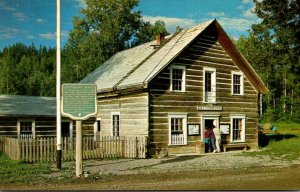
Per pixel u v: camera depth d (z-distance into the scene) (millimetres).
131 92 27312
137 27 52750
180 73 27781
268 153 27172
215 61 29766
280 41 37844
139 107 26453
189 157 24656
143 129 25922
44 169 17875
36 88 80750
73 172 17219
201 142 27578
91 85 15523
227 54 30609
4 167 18531
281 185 14398
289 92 71312
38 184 14281
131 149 24281
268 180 15570
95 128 31719
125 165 20203
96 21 50969
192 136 27938
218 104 29703
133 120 27016
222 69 30188
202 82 28812
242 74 31500
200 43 28938
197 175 16750
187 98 27828
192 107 28062
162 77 26641
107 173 17109
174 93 27156
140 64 29359
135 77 27391
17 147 21203
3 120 28391
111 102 29734
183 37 29391
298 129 54531
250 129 31766
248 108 31750
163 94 26609
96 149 23359
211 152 28391
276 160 22906
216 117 29453
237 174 17141
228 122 30266
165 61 26719
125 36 51906
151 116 25906
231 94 30641
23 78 87562
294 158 23922
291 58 37844
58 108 18422
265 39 38875
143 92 26125
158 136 26109
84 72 50062
